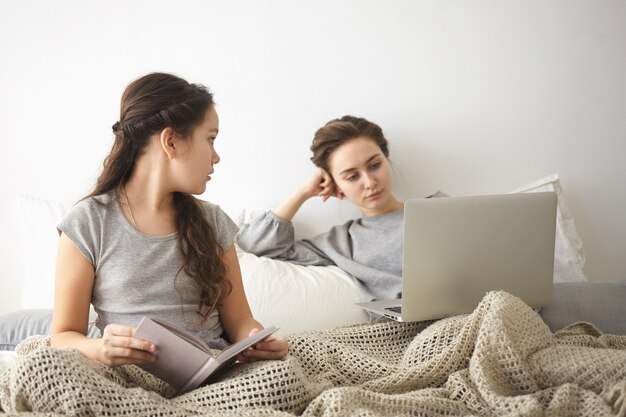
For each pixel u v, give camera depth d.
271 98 2.03
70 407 1.00
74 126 2.00
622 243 2.18
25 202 1.92
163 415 1.02
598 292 1.70
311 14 2.01
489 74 2.08
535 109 2.11
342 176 1.88
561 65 2.10
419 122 2.08
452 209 1.35
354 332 1.45
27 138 2.01
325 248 1.95
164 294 1.38
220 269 1.44
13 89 1.99
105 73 1.99
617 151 2.14
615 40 2.09
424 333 1.35
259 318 1.68
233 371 1.18
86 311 1.33
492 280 1.43
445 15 2.04
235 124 2.04
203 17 1.99
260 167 2.06
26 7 1.96
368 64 2.04
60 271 1.32
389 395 1.12
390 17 2.03
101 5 1.97
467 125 2.09
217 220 1.52
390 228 1.90
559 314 1.66
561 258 1.98
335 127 1.88
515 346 1.25
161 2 1.98
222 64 2.01
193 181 1.38
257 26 2.00
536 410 1.04
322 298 1.73
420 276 1.37
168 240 1.40
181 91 1.36
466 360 1.29
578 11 2.08
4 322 1.59
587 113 2.12
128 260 1.35
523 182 2.13
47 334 1.54
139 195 1.39
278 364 1.10
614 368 1.16
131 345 1.05
